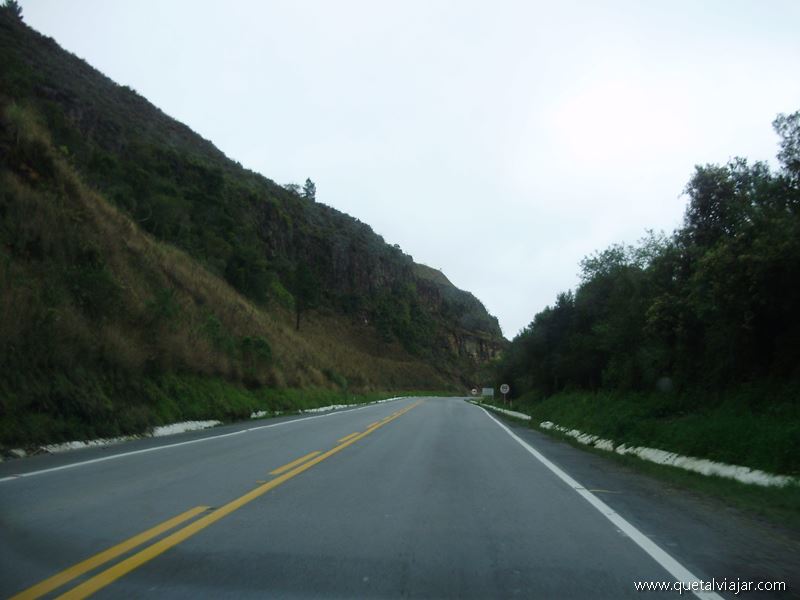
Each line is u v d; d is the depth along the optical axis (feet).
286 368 144.25
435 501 29.50
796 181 50.62
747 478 37.14
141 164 236.22
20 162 80.28
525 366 169.68
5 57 140.15
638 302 82.58
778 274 47.26
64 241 74.38
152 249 115.85
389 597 16.46
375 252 469.98
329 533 22.98
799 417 40.86
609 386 95.66
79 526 23.22
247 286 204.95
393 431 70.64
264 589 16.89
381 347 394.11
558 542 22.24
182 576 17.81
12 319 52.26
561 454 52.90
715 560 20.26
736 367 56.90
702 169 65.31
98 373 62.80
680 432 50.39
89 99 250.78
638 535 23.47
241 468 38.78
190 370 87.97
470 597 16.53
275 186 416.46
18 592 16.33
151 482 33.12
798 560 20.52
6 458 42.24
